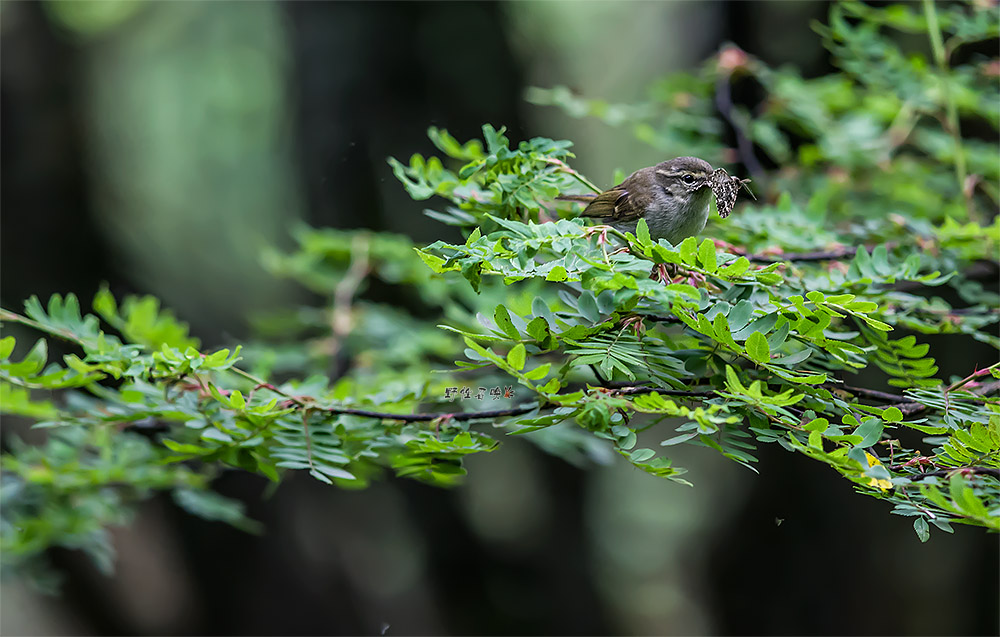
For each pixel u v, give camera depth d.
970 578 13.32
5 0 15.85
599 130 18.12
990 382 5.45
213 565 15.70
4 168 15.27
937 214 8.49
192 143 20.50
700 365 4.97
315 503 16.47
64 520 8.34
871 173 9.74
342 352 9.37
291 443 5.55
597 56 19.36
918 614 13.41
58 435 8.16
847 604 13.65
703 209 6.70
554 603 17.78
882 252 5.90
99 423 6.37
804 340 4.96
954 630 13.33
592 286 4.56
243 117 20.27
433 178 6.21
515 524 18.42
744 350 4.41
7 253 15.12
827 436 4.43
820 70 12.79
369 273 10.22
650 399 4.35
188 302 18.86
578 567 17.97
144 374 5.92
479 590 17.75
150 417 6.09
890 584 13.48
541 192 5.73
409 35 15.08
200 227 20.38
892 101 9.55
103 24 17.47
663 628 19.39
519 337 4.63
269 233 20.41
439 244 4.52
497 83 15.55
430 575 17.64
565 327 4.76
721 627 14.79
